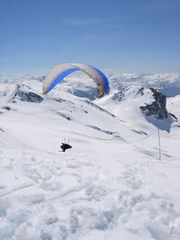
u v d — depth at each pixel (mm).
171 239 5863
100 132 101812
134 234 5949
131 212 6895
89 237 5742
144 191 8102
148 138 127562
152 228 6145
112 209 6844
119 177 9516
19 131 52969
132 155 32375
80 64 20391
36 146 34875
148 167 12383
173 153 61375
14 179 8383
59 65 20500
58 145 41406
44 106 135625
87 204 7105
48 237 5629
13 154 12820
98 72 19594
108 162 13203
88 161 12953
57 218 6266
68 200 7305
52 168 10188
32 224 5992
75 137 57000
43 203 7008
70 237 5711
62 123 109375
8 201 6871
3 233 5715
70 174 9680
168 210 6949
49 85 20422
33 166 10234
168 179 10016
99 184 8438
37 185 8148
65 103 148750
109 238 5738
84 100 179625
